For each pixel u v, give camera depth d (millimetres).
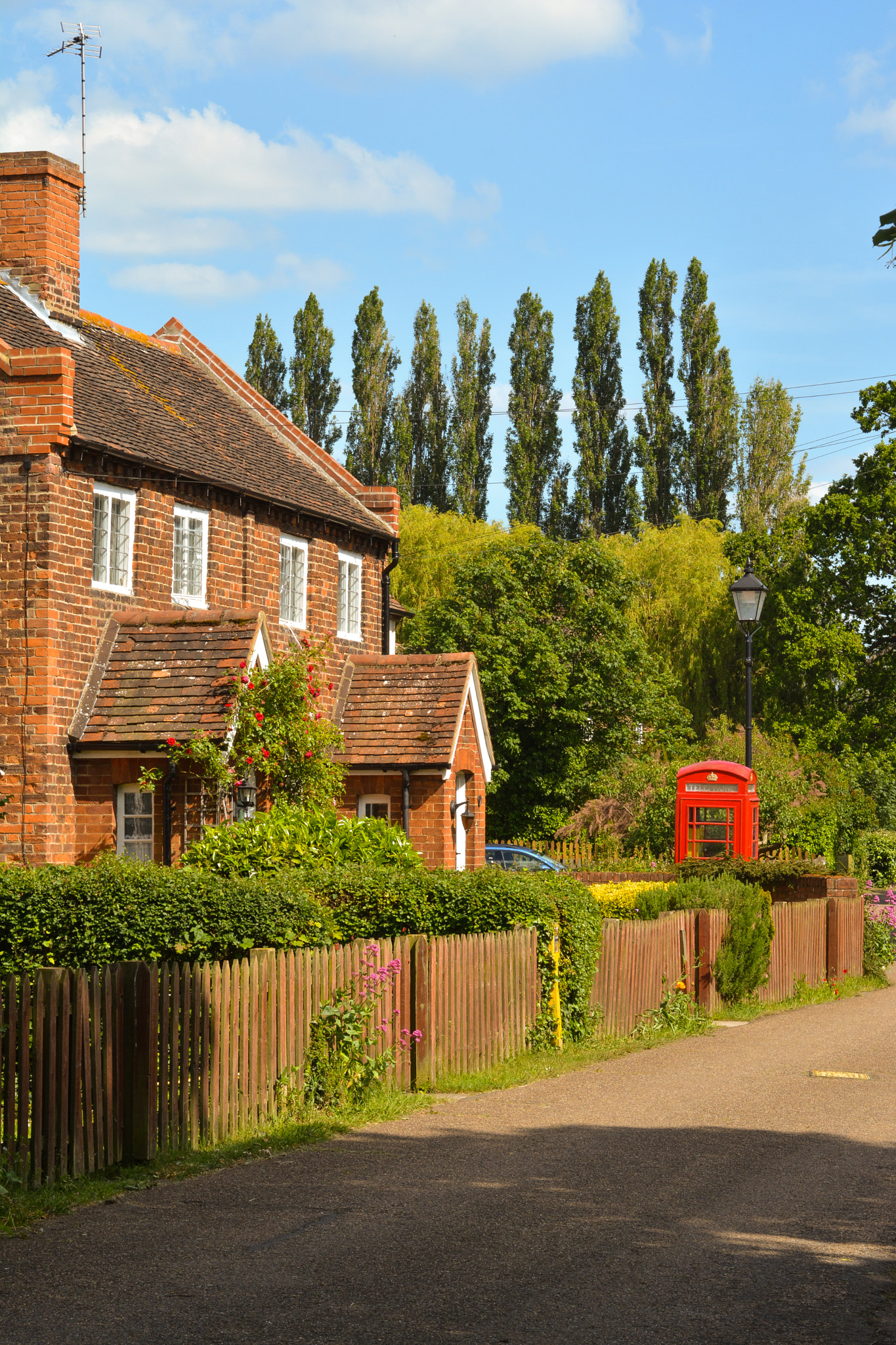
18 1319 7695
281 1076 13094
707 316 80812
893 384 61500
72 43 28578
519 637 46719
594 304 81500
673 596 61625
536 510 81938
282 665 24359
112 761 23031
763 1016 23281
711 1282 8500
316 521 30922
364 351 81750
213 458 28062
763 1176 11383
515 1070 16375
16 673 22453
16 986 10328
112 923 13992
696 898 23547
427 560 61719
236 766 23141
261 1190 10641
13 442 22562
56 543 22594
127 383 28531
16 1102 10273
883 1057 18516
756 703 65000
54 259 27453
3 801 20375
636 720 49062
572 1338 7473
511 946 17219
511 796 47938
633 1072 16891
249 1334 7457
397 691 29250
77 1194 10266
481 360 83312
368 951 14469
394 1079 14867
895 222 8930
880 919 32344
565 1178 11156
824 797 43062
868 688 64062
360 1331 7520
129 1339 7367
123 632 24250
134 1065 11242
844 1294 8312
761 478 79750
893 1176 11500
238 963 12531
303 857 18516
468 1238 9359
